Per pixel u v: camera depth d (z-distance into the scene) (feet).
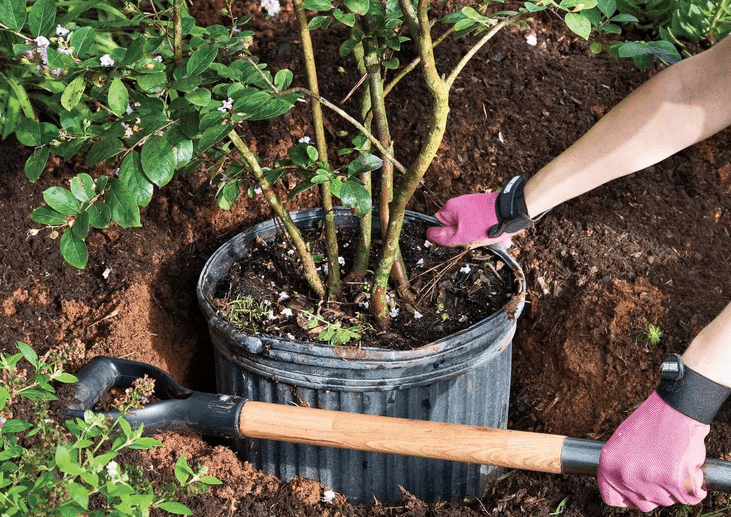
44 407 4.20
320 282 4.87
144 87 4.09
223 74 4.30
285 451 4.79
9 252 5.18
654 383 4.97
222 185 4.77
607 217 5.37
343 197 4.31
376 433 4.28
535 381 5.32
